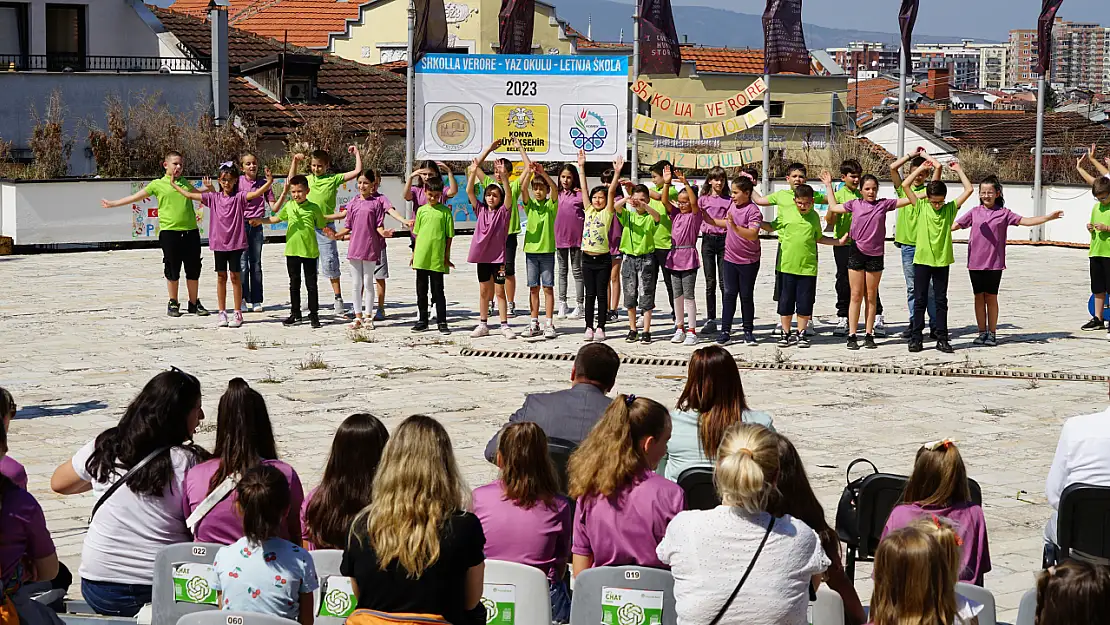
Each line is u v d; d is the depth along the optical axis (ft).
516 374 44.98
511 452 18.92
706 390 22.47
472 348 49.52
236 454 19.30
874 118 167.32
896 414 39.45
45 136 88.53
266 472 17.03
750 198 50.11
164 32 111.96
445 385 42.98
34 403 39.50
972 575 18.75
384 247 55.16
